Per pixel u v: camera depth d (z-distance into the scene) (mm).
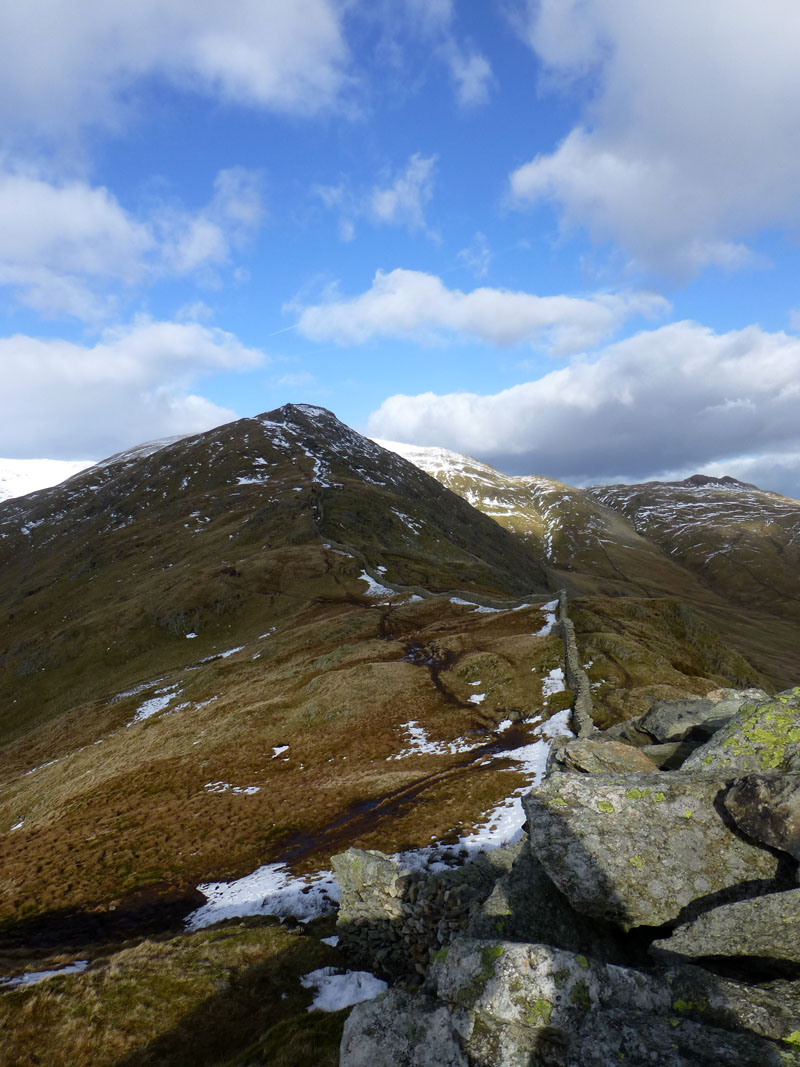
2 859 38656
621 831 9656
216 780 44375
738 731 11328
